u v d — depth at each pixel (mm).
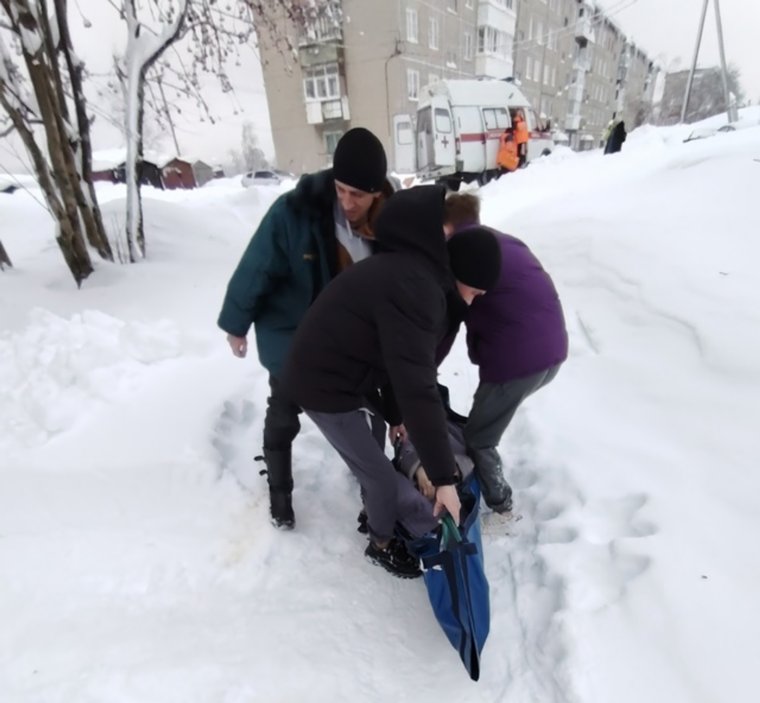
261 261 1837
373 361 1574
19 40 3531
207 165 37125
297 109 26656
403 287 1396
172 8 4391
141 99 4480
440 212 1425
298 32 5633
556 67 39281
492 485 2115
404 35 23797
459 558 1578
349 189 1656
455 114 13203
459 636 1572
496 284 1700
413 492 1996
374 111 25203
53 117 3742
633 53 56969
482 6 28672
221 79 4902
